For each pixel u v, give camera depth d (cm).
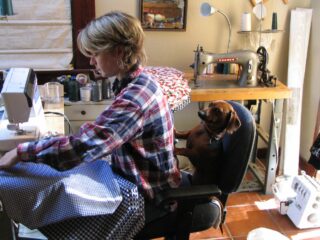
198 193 128
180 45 257
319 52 258
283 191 245
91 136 112
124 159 129
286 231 226
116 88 134
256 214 240
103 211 118
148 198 133
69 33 233
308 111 275
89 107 222
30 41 230
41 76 238
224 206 153
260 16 251
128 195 123
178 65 262
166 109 128
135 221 126
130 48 120
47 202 115
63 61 238
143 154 127
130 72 125
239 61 225
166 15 244
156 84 126
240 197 256
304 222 225
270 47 267
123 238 127
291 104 265
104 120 114
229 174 142
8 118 138
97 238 122
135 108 115
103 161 135
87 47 120
